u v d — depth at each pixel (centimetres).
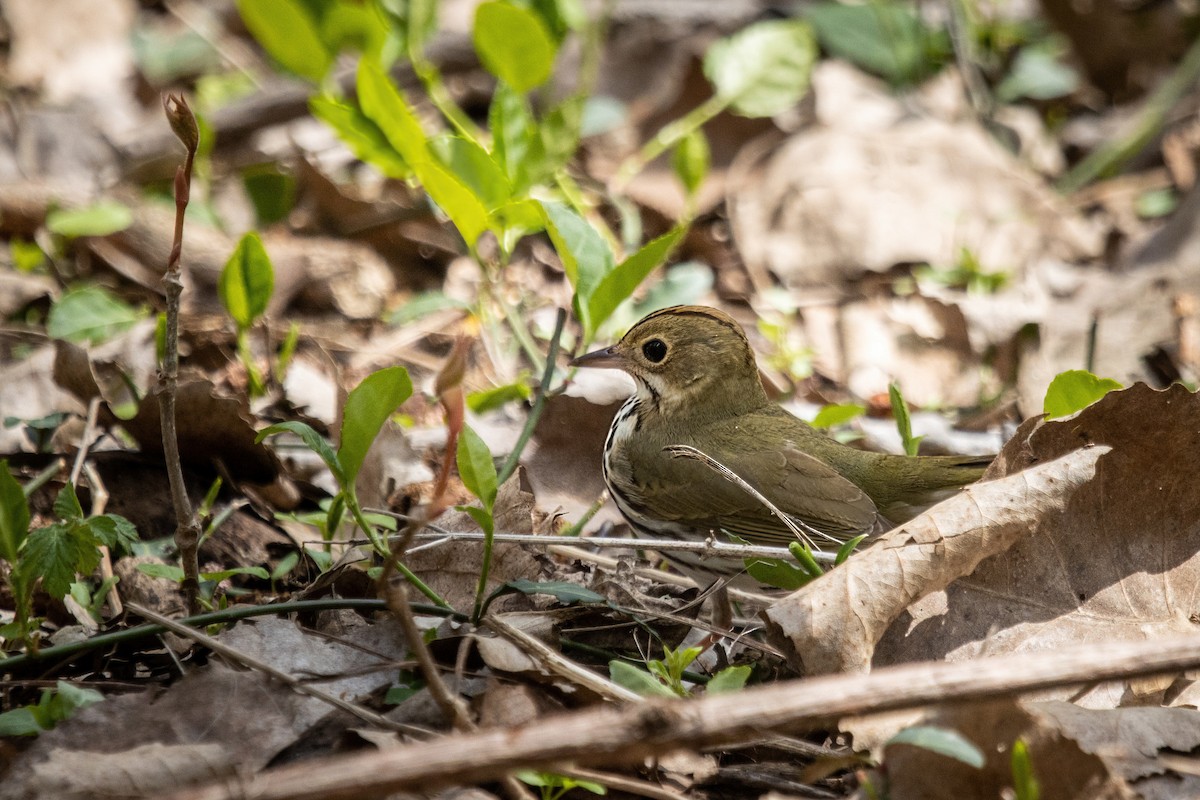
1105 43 2236
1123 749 762
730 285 1738
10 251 1612
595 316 1116
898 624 885
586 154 1938
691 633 1006
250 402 1279
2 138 1802
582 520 1172
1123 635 897
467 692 822
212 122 1889
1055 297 1706
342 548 1043
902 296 1706
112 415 1156
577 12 1733
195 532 899
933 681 631
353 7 1398
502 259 1215
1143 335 1538
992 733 750
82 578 1007
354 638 880
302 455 1210
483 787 762
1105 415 930
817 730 838
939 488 1120
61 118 1852
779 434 1173
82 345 1255
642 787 736
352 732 773
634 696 793
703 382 1190
